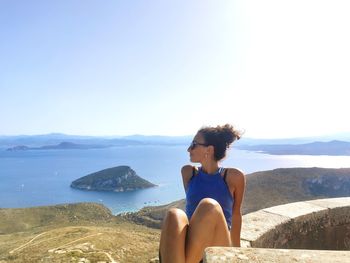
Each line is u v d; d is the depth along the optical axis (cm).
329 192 10275
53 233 4834
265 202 8525
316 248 461
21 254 3575
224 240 251
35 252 3503
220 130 336
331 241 475
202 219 246
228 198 321
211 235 246
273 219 430
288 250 202
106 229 5200
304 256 192
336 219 482
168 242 238
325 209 477
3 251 3966
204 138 337
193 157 345
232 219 330
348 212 491
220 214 252
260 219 431
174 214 246
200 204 254
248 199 8744
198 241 242
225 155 343
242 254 194
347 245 485
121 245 3484
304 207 480
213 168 340
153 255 3141
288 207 482
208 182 325
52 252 3278
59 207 12875
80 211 12550
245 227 401
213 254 194
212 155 337
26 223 11075
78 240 3834
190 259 243
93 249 3278
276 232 408
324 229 471
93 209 13050
